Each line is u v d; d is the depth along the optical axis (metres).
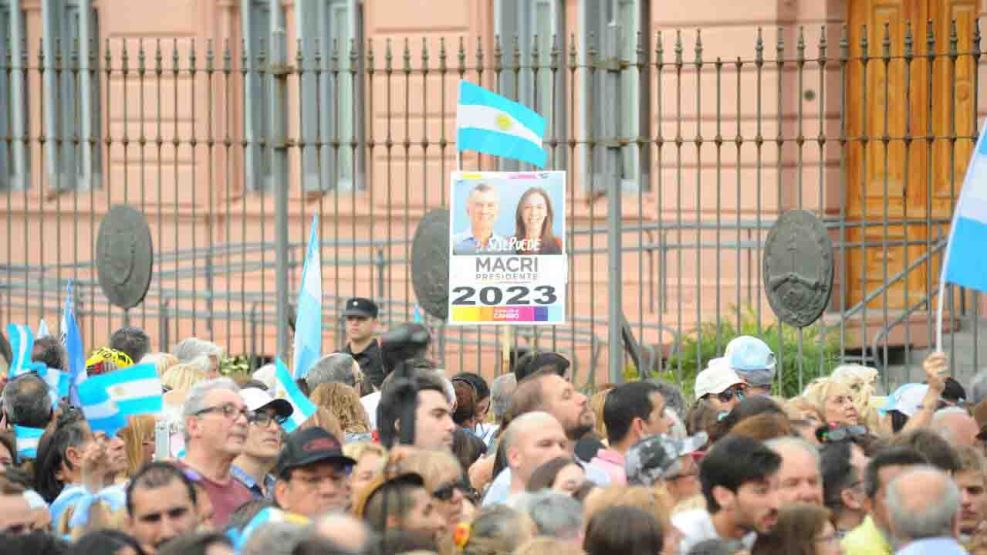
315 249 38.22
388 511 22.67
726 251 57.88
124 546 20.84
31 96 70.38
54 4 69.56
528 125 40.22
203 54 67.56
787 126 57.56
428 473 23.89
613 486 22.77
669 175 59.28
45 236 69.88
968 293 55.44
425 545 22.30
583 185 61.03
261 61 44.59
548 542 20.86
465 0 63.00
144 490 23.16
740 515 24.19
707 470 24.47
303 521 22.36
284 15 66.88
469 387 35.09
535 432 26.36
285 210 44.12
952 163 39.62
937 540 22.33
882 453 24.89
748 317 52.53
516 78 42.56
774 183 57.50
